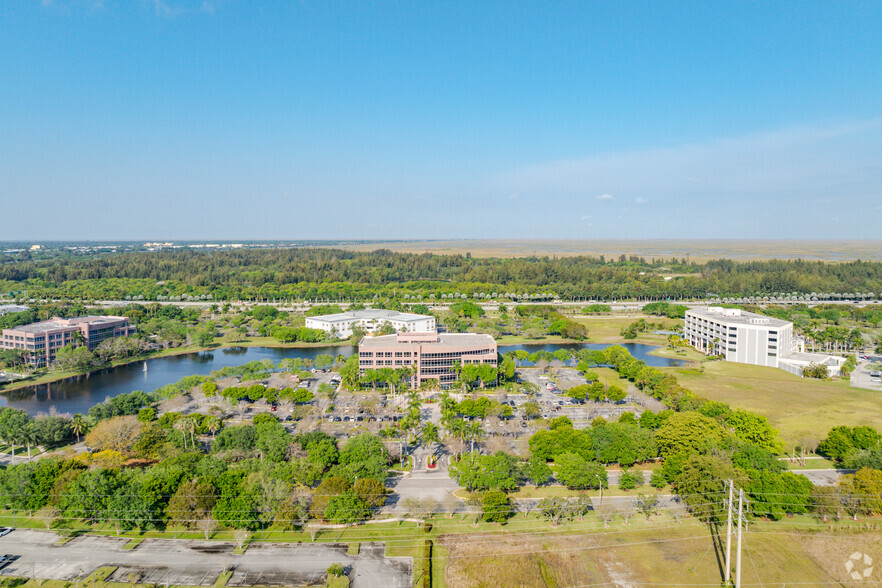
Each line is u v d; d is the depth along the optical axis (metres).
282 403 193.25
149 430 155.50
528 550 111.69
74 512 117.69
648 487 138.12
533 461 139.25
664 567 105.94
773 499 119.50
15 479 124.06
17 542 114.19
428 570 104.12
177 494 119.25
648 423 167.88
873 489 120.25
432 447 165.38
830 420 186.75
